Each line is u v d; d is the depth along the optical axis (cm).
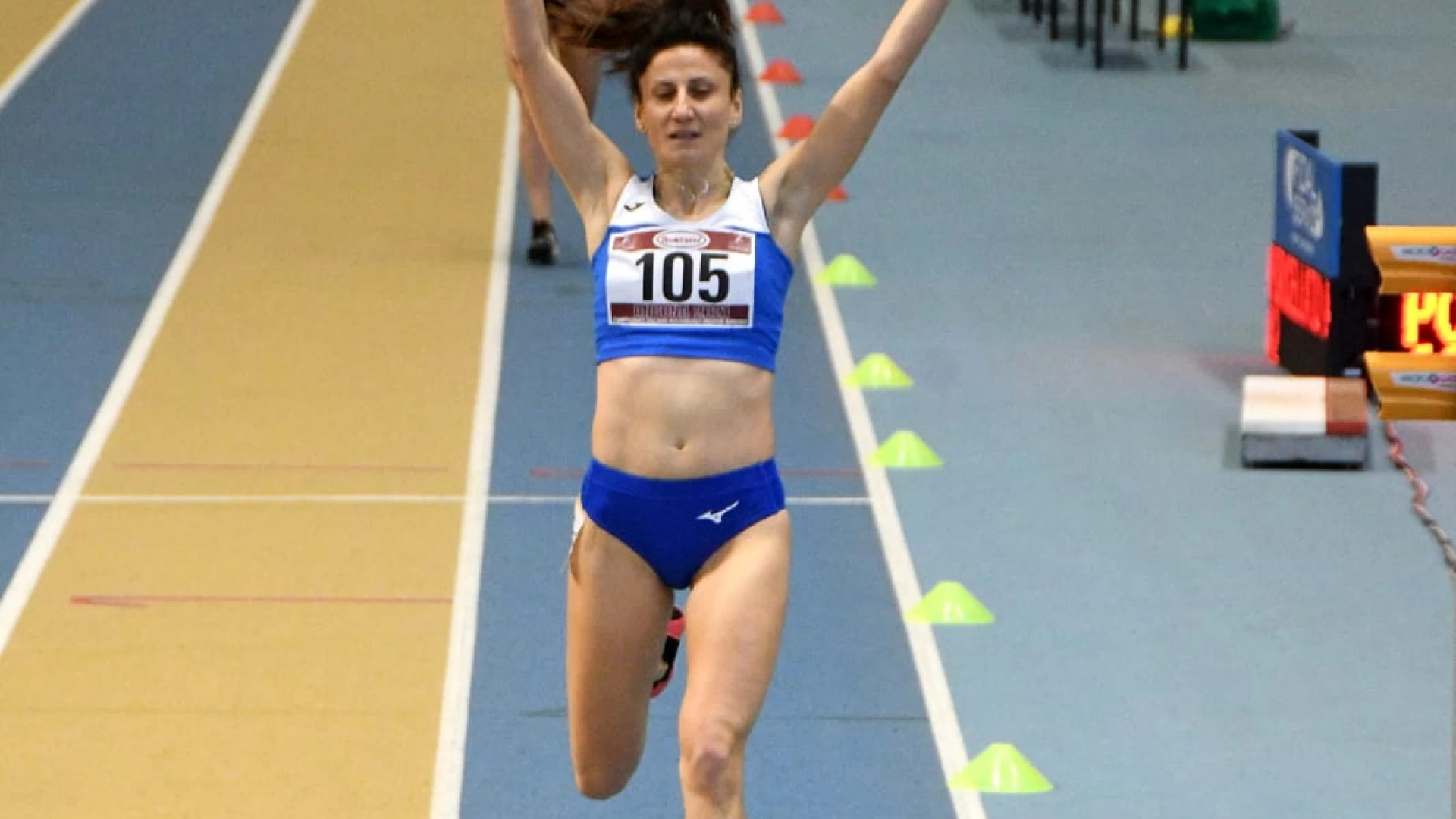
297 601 1983
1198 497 2259
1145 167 3775
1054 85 4466
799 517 2194
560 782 1642
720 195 1305
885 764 1666
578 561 1321
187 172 3697
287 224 3378
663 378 1286
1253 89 4428
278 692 1792
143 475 2314
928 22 1290
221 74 4497
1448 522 2183
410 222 3403
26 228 3328
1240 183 3662
